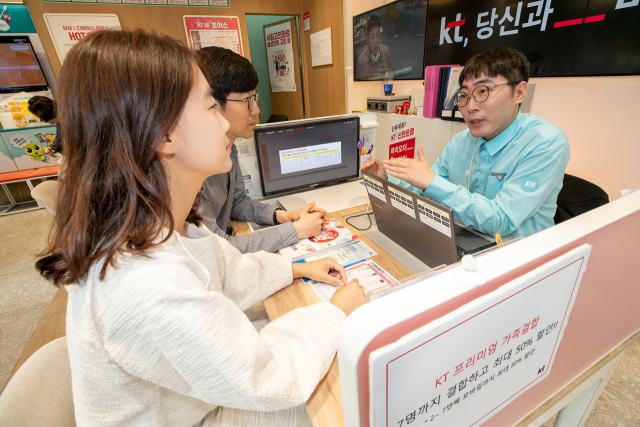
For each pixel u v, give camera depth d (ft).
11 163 12.36
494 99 3.45
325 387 1.86
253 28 16.98
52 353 2.07
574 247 1.33
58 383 1.94
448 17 7.65
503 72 3.33
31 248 9.57
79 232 1.29
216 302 1.44
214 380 1.42
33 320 6.66
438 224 2.56
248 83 3.68
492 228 3.45
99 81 1.24
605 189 5.61
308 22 13.24
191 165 1.68
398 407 1.10
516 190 3.45
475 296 1.10
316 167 5.17
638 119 4.97
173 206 1.77
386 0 9.47
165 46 1.41
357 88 11.91
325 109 14.03
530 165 3.44
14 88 11.80
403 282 1.25
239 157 4.84
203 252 1.97
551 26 5.64
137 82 1.28
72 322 1.37
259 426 1.99
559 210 4.24
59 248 1.39
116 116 1.28
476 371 1.30
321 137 5.01
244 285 2.64
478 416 1.50
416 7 8.47
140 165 1.39
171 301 1.30
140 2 10.43
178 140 1.56
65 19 9.84
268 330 1.97
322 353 1.85
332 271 3.03
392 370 0.99
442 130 7.25
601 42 5.07
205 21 11.37
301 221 3.78
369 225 3.99
